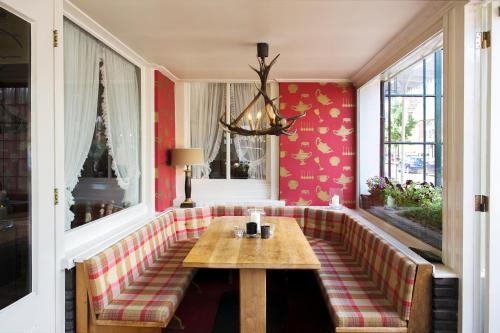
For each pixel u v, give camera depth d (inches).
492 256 78.7
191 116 185.9
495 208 78.5
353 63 144.9
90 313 87.5
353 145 175.9
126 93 135.3
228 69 158.1
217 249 97.7
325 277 108.4
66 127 94.3
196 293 137.1
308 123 176.4
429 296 83.0
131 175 140.3
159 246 129.7
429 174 135.4
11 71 70.7
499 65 78.5
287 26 104.1
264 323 90.3
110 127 120.7
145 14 95.5
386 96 161.8
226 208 163.8
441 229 96.4
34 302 75.3
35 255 76.1
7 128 70.1
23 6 72.1
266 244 102.9
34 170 76.1
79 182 101.0
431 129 133.4
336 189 176.2
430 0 86.0
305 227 159.0
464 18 80.7
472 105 81.0
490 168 78.6
